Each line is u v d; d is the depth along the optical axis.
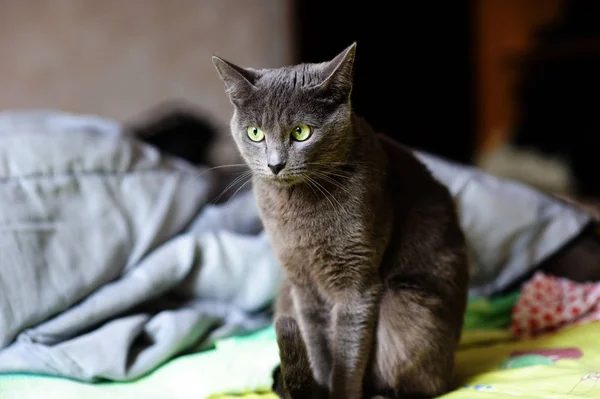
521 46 4.30
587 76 4.01
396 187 1.40
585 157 3.84
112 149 1.88
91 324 1.60
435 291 1.40
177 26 3.65
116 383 1.48
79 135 1.88
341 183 1.29
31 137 1.81
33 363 1.46
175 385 1.45
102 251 1.71
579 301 1.76
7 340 1.52
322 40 3.72
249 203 2.03
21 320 1.54
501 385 1.34
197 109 3.69
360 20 3.77
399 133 3.91
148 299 1.70
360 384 1.34
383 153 1.39
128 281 1.68
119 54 3.57
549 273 1.99
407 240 1.39
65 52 3.47
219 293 1.81
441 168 2.11
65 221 1.72
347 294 1.34
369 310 1.34
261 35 3.80
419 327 1.37
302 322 1.42
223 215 2.00
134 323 1.59
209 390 1.39
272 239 1.38
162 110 3.48
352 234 1.29
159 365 1.54
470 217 2.00
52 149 1.79
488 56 4.30
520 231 2.00
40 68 3.44
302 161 1.26
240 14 3.75
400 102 3.90
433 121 4.03
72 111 3.52
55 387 1.41
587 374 1.31
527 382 1.32
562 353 1.51
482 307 1.88
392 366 1.39
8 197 1.67
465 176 2.08
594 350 1.50
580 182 3.83
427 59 3.97
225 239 1.84
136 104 3.63
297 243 1.33
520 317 1.77
